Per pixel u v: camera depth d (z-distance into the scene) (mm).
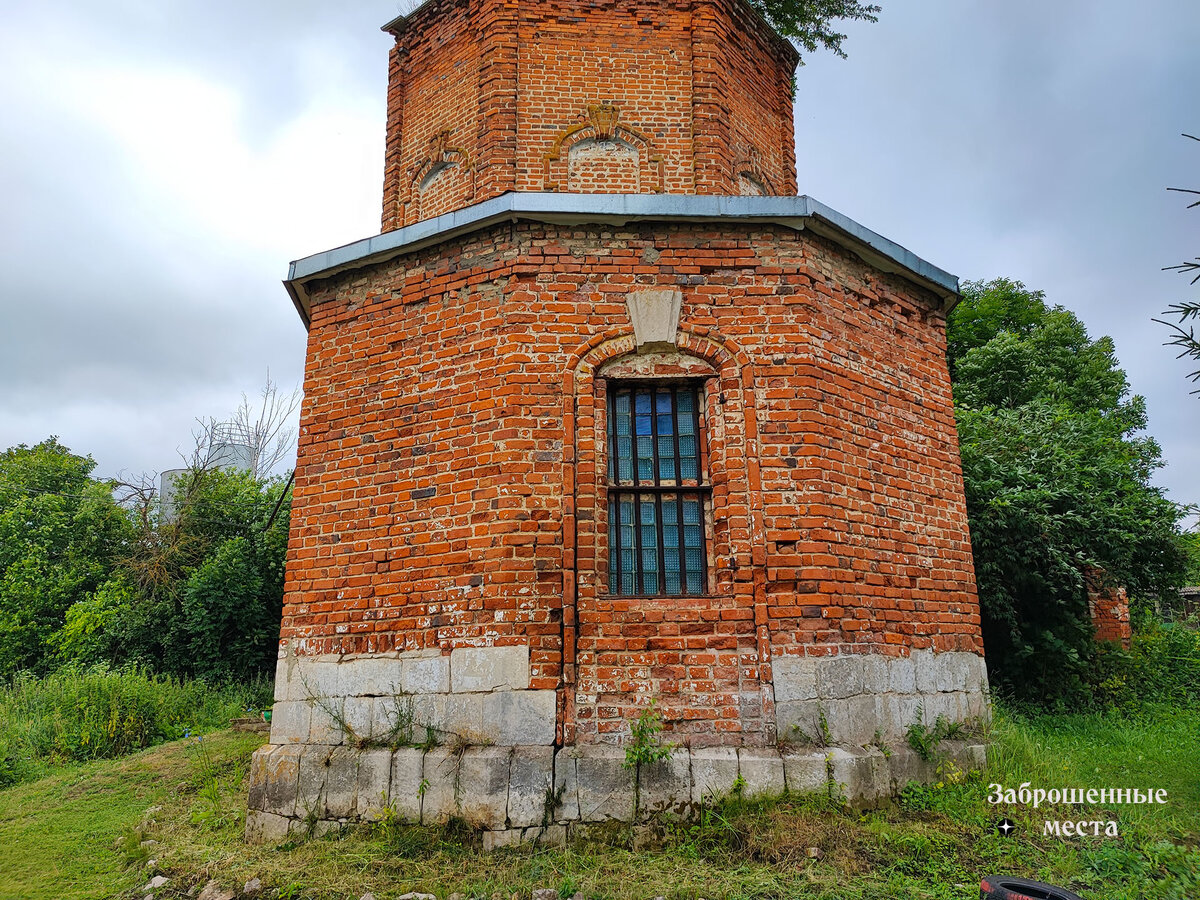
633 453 6914
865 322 7645
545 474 6539
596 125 9109
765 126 10289
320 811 6312
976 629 7738
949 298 8602
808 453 6660
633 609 6297
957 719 7184
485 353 6910
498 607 6273
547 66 9242
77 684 13469
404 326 7426
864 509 6992
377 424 7301
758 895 4922
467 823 5867
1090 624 12352
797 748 6000
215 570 17578
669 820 5750
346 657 6777
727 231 7168
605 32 9391
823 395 6949
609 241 7102
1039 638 11766
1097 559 11961
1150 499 12742
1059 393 19219
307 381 7809
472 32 9664
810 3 12164
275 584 18516
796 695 6109
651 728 5969
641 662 6195
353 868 5566
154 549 19172
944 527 7793
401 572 6777
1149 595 13922
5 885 6078
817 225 7172
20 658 18859
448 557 6590
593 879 5160
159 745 12094
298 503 7473
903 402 7816
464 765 5973
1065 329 22094
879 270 7980
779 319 6980
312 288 8117
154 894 5590
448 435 6910
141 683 13664
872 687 6496
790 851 5348
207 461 21906
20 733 12172
